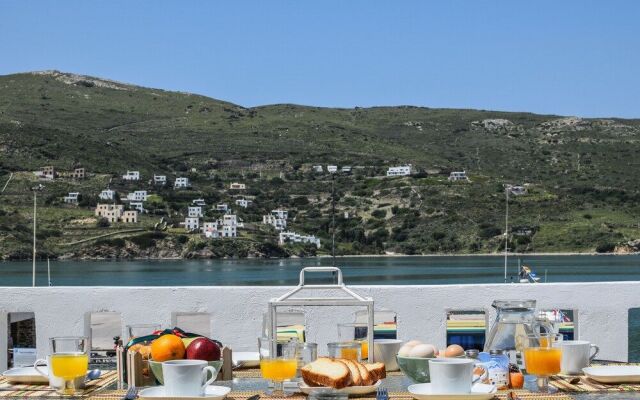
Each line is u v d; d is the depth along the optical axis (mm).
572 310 7332
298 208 162625
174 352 4617
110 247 140750
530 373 4512
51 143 158875
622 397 4324
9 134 155625
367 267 126875
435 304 7043
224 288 7121
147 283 100688
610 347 7117
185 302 7125
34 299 7145
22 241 136125
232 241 151375
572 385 4605
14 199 143625
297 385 4484
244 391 4574
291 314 7297
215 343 4793
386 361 5199
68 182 151375
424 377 4574
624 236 145625
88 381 4895
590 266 122188
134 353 4676
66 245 140000
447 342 7746
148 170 167000
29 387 4711
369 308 4688
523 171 181375
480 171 179375
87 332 7145
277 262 141125
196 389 4223
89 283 101562
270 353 4566
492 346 4992
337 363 4434
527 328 4938
